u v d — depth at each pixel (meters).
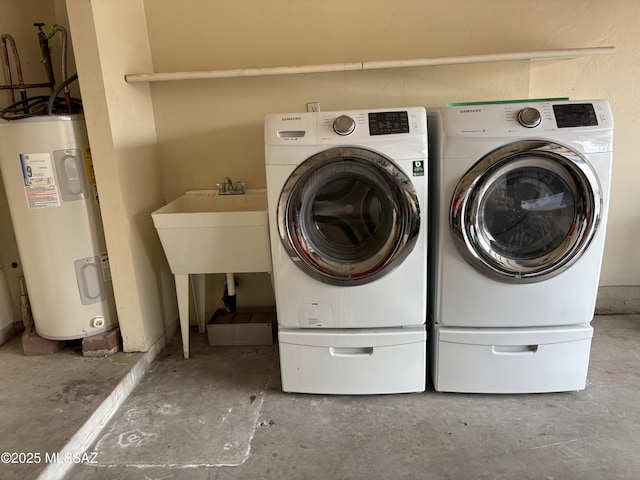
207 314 2.80
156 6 2.47
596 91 2.47
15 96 2.46
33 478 1.58
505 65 2.43
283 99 2.54
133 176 2.34
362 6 2.41
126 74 2.28
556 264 1.86
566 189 1.85
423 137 1.81
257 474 1.68
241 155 2.62
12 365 2.30
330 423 1.94
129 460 1.77
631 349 2.35
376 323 1.99
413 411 1.99
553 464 1.66
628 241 2.65
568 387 2.01
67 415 1.90
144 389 2.21
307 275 1.96
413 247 1.89
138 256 2.34
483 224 1.89
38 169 2.13
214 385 2.23
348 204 1.96
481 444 1.78
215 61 2.53
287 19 2.45
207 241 2.23
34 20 2.40
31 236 2.21
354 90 2.50
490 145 1.79
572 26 2.39
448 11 2.40
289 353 2.05
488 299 1.94
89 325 2.36
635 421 1.86
